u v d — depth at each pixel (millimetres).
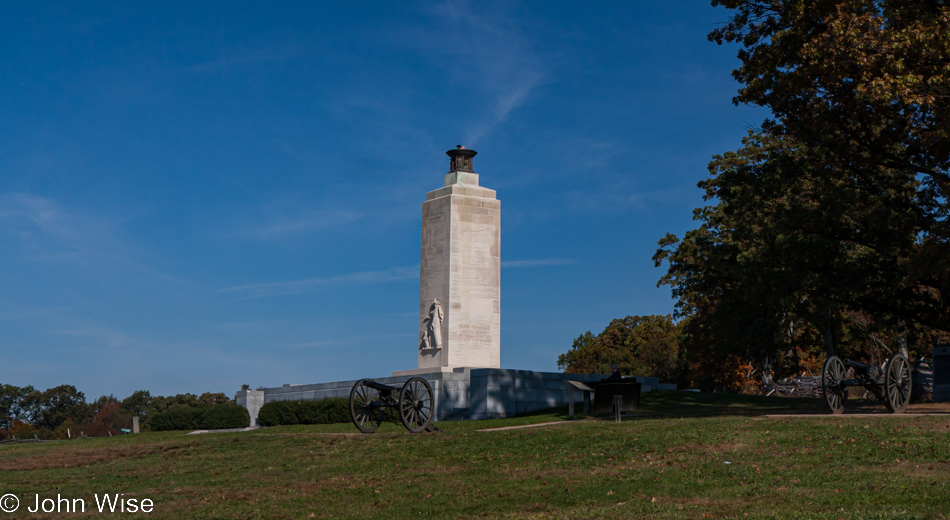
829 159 39062
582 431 27469
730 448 22328
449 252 48500
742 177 42125
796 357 68125
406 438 28906
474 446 26000
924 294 42094
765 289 41781
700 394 50000
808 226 39656
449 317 47906
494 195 50594
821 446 21422
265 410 51344
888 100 29969
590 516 16344
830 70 31969
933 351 38000
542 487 19562
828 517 14844
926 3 31141
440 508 18094
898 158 36531
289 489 21031
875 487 16797
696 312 71812
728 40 37438
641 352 106750
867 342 68062
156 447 30984
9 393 155875
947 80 29516
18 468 27141
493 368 46750
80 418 161375
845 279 40000
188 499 20406
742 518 15328
